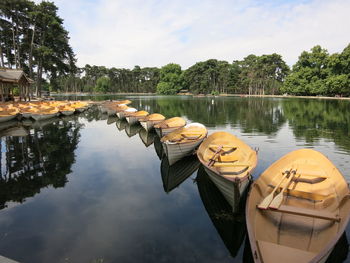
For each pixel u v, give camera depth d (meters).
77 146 14.09
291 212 4.96
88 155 12.18
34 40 43.25
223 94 94.31
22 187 8.29
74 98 67.94
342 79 51.69
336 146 13.12
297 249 4.32
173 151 10.12
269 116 26.66
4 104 27.89
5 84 33.53
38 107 28.55
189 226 6.01
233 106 40.56
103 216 6.45
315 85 62.12
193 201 7.33
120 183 8.69
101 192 7.94
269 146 13.27
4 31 40.69
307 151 7.52
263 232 4.75
